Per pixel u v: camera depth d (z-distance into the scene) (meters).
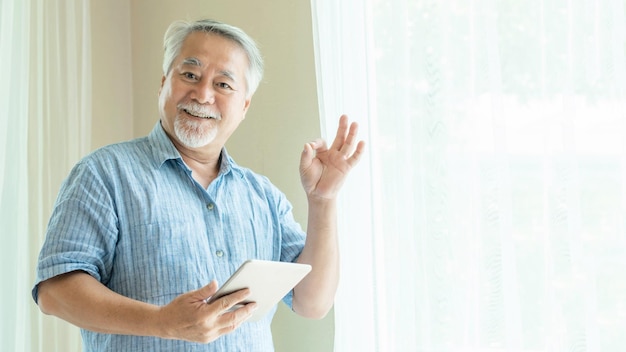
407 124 2.22
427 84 2.19
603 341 1.95
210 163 1.91
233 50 1.90
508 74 2.08
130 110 2.92
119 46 2.91
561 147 2.01
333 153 1.88
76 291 1.56
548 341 2.00
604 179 1.96
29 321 2.42
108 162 1.73
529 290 2.04
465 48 2.16
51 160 2.53
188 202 1.79
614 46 1.97
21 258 2.40
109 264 1.69
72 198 1.66
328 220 1.90
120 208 1.70
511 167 2.07
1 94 2.40
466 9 2.16
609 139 1.96
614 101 1.96
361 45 2.30
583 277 1.97
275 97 2.57
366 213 2.27
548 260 2.01
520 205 2.05
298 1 2.56
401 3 2.25
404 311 2.19
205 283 1.74
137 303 1.51
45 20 2.57
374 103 2.27
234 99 1.88
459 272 2.13
